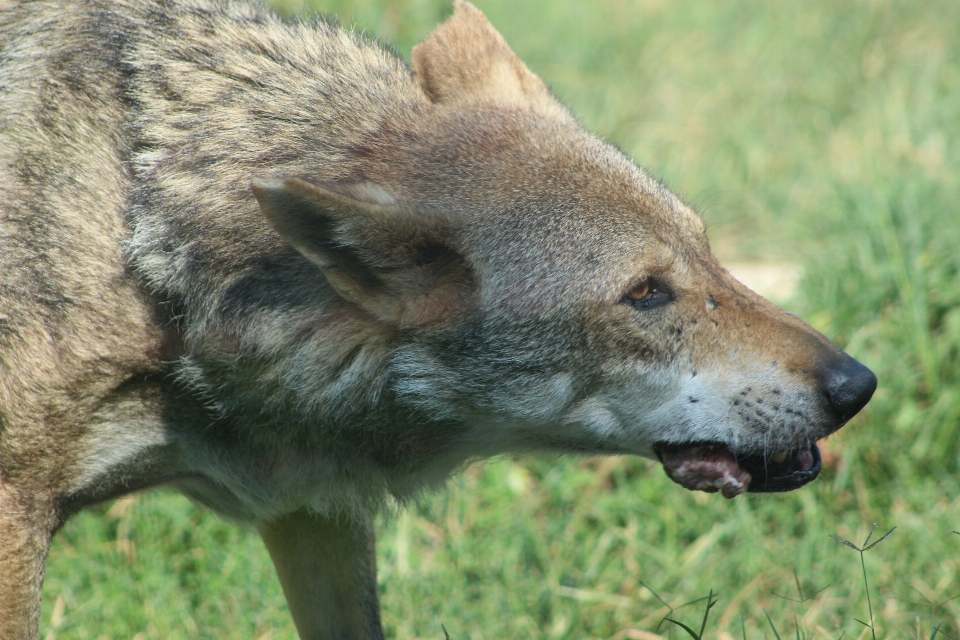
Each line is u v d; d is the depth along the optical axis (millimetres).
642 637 9727
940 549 10172
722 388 7816
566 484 11656
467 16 9523
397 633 9984
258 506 8336
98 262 7469
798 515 11070
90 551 10750
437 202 7691
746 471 8234
